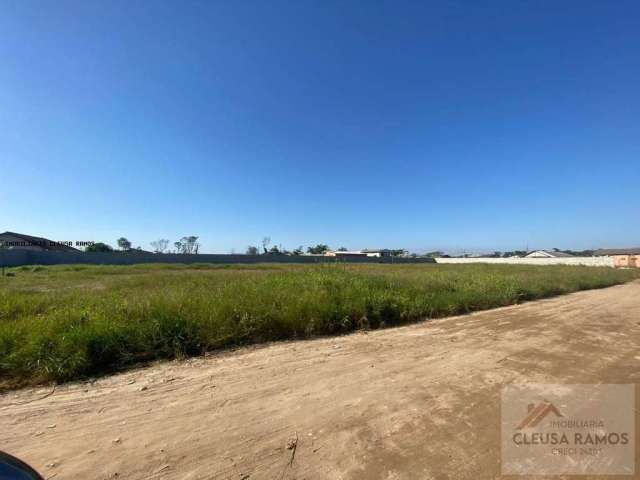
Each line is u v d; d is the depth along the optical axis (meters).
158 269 32.19
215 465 2.75
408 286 11.20
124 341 5.48
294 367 5.13
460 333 7.39
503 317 9.33
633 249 86.00
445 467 2.76
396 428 3.36
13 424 3.41
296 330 7.09
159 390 4.27
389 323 8.33
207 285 11.05
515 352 5.96
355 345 6.38
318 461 2.82
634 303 12.42
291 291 8.85
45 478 2.58
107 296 9.40
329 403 3.90
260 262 60.69
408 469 2.72
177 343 5.72
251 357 5.62
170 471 2.67
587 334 7.37
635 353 5.95
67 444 3.05
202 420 3.49
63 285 15.34
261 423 3.44
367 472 2.68
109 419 3.52
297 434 3.23
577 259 60.06
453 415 3.64
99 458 2.84
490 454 2.95
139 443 3.06
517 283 14.20
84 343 5.02
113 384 4.46
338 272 12.59
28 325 5.71
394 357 5.64
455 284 13.11
